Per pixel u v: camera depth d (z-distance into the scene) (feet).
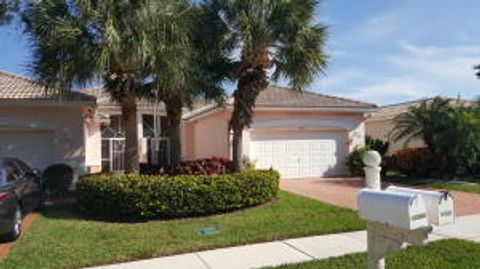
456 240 27.30
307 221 33.73
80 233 31.94
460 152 59.82
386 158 68.80
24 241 30.04
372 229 11.38
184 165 46.78
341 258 24.44
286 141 68.23
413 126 64.08
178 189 36.96
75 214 39.88
